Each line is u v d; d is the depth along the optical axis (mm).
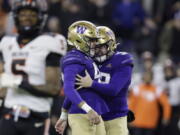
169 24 36531
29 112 16234
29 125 16234
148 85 28594
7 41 16844
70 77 13711
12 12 16797
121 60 14445
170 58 35969
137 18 36094
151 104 28469
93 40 14102
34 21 16672
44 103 16484
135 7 36094
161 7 38938
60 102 24234
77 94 13609
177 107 30016
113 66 14391
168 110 28531
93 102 13977
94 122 13492
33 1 16625
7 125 16172
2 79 16531
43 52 16531
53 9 33906
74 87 13789
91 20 35031
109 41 14250
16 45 16703
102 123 14234
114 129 14445
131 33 36094
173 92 30188
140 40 35531
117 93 14234
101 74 14375
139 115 28453
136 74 31641
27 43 16641
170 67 30578
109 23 35500
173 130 29375
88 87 13977
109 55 14352
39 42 16609
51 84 16516
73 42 14141
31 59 16484
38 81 16453
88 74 14039
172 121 29531
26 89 16250
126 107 14633
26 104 16297
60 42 16734
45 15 16891
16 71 16516
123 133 14445
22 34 16734
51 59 16578
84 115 13906
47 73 16500
